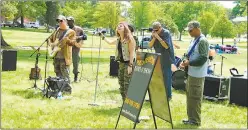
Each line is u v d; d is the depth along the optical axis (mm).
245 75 8289
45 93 8141
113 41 7445
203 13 39188
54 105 7277
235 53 26500
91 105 7395
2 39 22188
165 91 5371
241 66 18531
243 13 40938
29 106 7105
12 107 6969
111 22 34719
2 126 5707
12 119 6137
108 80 11148
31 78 10375
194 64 5762
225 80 8391
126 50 6477
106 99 8125
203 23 38812
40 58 16750
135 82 5305
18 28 36562
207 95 8484
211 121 6516
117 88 9664
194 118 6059
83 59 18062
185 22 41531
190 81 5918
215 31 36219
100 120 6254
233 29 36438
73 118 6336
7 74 11289
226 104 8117
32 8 36469
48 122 6055
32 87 8922
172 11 41531
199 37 5734
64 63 8375
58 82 8047
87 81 10750
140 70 5262
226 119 6711
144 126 5922
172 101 8141
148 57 5184
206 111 7305
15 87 9055
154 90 5547
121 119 6352
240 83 7953
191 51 5777
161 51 7621
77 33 10055
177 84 9578
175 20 41656
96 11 35219
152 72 5055
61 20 8305
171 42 7617
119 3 35406
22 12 36781
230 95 8109
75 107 7180
